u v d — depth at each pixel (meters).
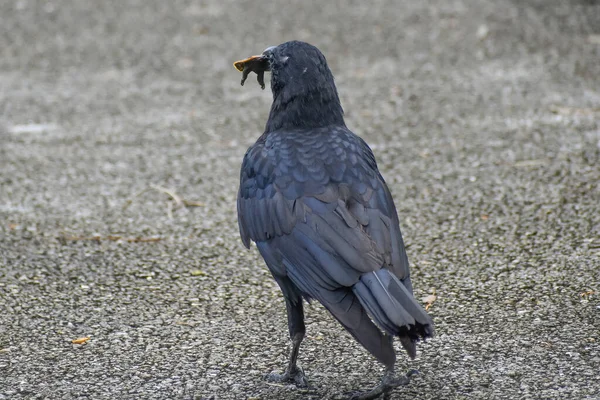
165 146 13.87
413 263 10.03
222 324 8.78
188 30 19.62
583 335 8.25
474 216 11.20
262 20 20.12
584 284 9.30
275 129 8.23
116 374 7.86
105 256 10.37
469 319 8.70
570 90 15.57
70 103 15.73
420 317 6.50
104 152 13.66
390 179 12.45
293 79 8.09
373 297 6.70
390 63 17.33
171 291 9.51
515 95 15.46
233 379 7.77
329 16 20.23
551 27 18.83
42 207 11.80
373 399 7.39
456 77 16.47
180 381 7.73
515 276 9.59
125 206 11.83
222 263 10.17
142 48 18.55
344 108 15.18
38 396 7.50
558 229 10.70
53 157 13.49
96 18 20.59
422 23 19.50
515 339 8.25
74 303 9.26
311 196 7.45
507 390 7.38
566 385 7.41
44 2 21.84
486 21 19.38
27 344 8.41
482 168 12.65
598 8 19.88
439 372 7.73
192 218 11.44
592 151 13.01
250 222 7.84
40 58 18.09
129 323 8.81
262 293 9.45
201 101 15.77
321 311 9.03
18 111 15.36
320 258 7.14
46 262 10.22
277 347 8.33
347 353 8.20
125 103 15.73
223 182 12.56
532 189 11.88
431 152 13.32
